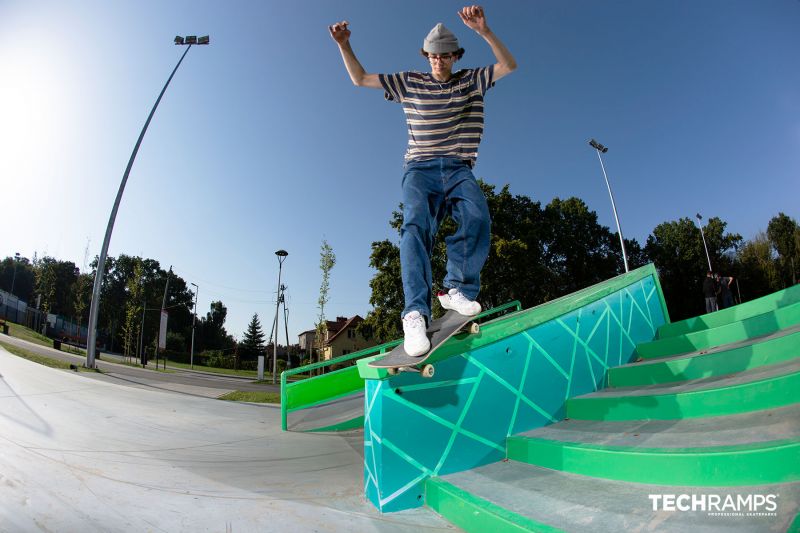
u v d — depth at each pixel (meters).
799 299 3.55
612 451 2.13
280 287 24.77
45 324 42.44
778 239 40.66
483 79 2.25
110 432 4.46
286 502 2.57
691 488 1.83
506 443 2.85
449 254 2.27
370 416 2.63
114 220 14.34
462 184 2.22
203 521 2.27
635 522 1.66
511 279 22.81
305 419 5.73
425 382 2.59
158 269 71.12
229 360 50.62
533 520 1.78
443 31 2.20
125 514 2.34
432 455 2.55
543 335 3.26
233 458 3.73
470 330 2.24
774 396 2.22
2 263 66.56
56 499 2.51
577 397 3.29
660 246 42.25
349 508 2.46
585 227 35.59
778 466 1.69
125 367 21.72
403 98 2.32
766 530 1.42
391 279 23.03
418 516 2.33
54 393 6.51
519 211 27.00
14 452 3.37
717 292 11.20
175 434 4.65
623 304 4.23
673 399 2.52
